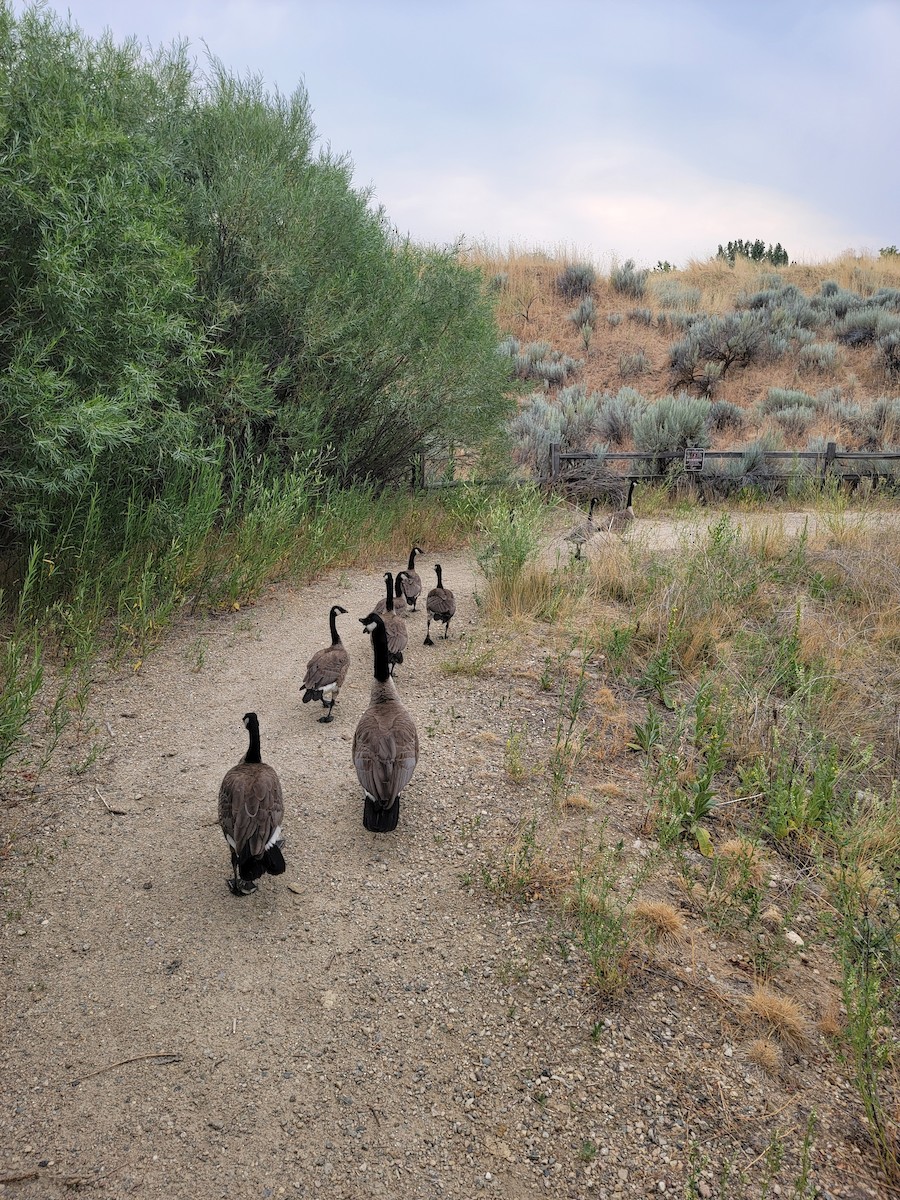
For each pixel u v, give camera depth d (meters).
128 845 4.91
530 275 33.66
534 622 9.12
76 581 7.92
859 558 10.70
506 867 4.81
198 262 10.67
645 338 29.97
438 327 13.98
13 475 7.24
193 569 9.09
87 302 7.48
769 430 23.05
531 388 17.03
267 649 8.20
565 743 6.34
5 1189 2.94
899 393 26.16
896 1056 3.74
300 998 3.89
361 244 12.77
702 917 4.57
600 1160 3.18
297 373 12.27
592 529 12.62
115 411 7.41
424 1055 3.62
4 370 7.38
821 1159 3.22
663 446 20.19
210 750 6.12
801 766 6.18
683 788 5.89
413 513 14.01
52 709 6.37
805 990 4.12
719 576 9.61
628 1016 3.85
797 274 35.72
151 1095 3.36
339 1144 3.21
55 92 8.14
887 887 4.98
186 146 11.10
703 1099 3.46
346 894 4.63
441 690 7.40
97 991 3.86
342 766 6.03
